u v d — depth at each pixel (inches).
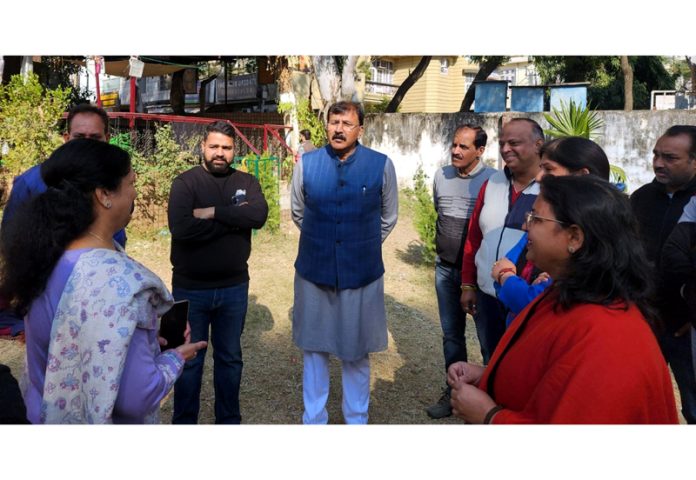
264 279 271.3
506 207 122.6
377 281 132.5
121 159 70.4
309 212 129.5
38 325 67.2
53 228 66.2
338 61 524.7
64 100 326.0
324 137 539.2
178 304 86.1
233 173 135.3
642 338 57.1
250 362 182.5
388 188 130.2
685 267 104.6
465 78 995.3
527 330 67.8
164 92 961.5
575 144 92.4
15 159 304.7
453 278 152.8
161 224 337.1
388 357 191.5
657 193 127.0
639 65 743.1
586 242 60.2
